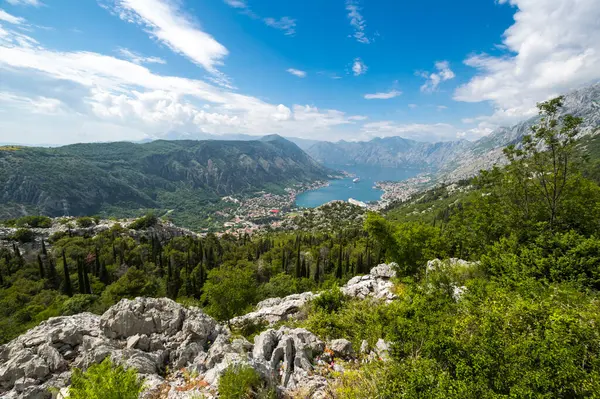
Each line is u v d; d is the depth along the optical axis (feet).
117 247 270.67
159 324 49.96
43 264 228.63
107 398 25.46
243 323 81.56
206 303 138.82
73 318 52.13
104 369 28.53
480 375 27.30
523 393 24.62
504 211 98.63
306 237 396.37
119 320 48.47
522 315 36.55
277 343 46.42
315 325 62.08
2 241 274.36
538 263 57.67
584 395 25.03
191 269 250.16
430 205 583.99
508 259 63.05
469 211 108.68
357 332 56.13
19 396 36.27
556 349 27.48
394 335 40.24
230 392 30.89
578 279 53.06
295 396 33.96
